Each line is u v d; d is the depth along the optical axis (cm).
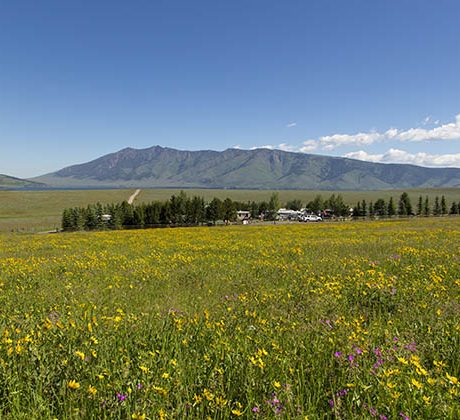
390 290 898
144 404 344
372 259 1533
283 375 427
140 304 874
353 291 927
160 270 1366
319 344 526
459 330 581
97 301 884
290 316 736
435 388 388
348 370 435
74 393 367
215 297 948
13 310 770
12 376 389
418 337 589
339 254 1733
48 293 1000
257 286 1069
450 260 1415
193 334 569
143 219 9169
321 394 401
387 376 392
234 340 534
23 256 2019
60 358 439
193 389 400
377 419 346
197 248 2181
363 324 672
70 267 1492
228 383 400
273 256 1723
